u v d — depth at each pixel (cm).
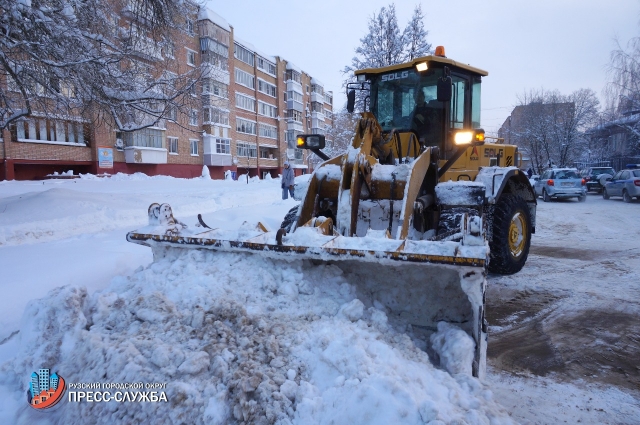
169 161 3209
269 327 240
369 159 407
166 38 949
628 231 903
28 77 757
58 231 718
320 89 6106
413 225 376
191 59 3144
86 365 213
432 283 280
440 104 501
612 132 3309
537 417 244
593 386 279
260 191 1602
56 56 740
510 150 717
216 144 3656
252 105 4347
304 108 5609
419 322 279
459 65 504
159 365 207
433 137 506
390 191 388
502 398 264
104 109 860
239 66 4103
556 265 598
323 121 6228
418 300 283
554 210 1335
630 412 249
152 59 956
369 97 550
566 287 492
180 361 210
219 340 227
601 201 1672
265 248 278
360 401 185
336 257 258
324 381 211
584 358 320
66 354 227
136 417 188
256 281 275
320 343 227
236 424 191
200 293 260
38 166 2434
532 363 312
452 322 272
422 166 394
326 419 189
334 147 3097
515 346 342
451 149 507
